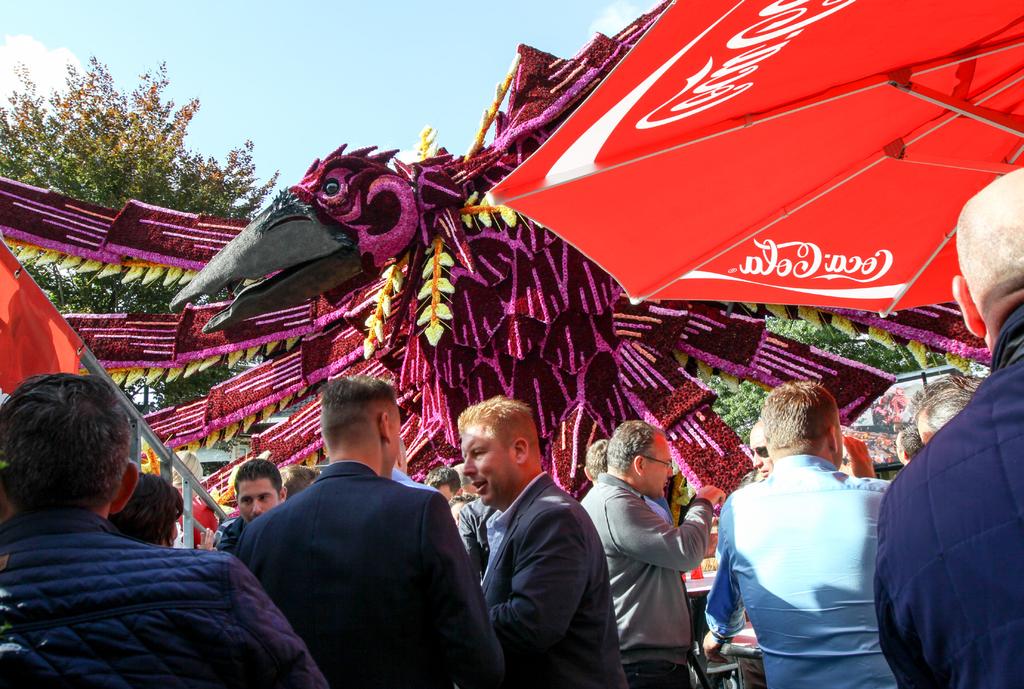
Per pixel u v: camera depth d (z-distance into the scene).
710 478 8.80
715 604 2.88
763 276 3.68
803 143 2.97
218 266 8.50
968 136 3.27
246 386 10.75
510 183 2.72
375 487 2.44
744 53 2.38
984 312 1.51
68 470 1.63
